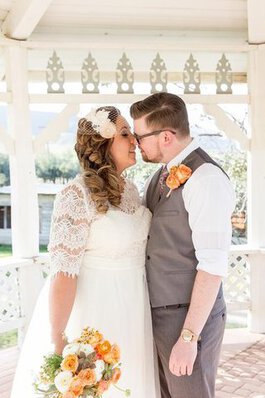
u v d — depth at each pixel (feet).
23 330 14.32
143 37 15.48
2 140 13.60
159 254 6.77
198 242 6.25
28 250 14.15
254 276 15.65
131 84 14.51
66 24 14.78
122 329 6.62
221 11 14.82
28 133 13.96
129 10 14.40
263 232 15.51
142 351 6.90
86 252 6.65
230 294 15.69
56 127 14.16
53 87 14.14
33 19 12.55
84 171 6.70
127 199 6.97
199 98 14.82
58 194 6.49
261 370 12.78
